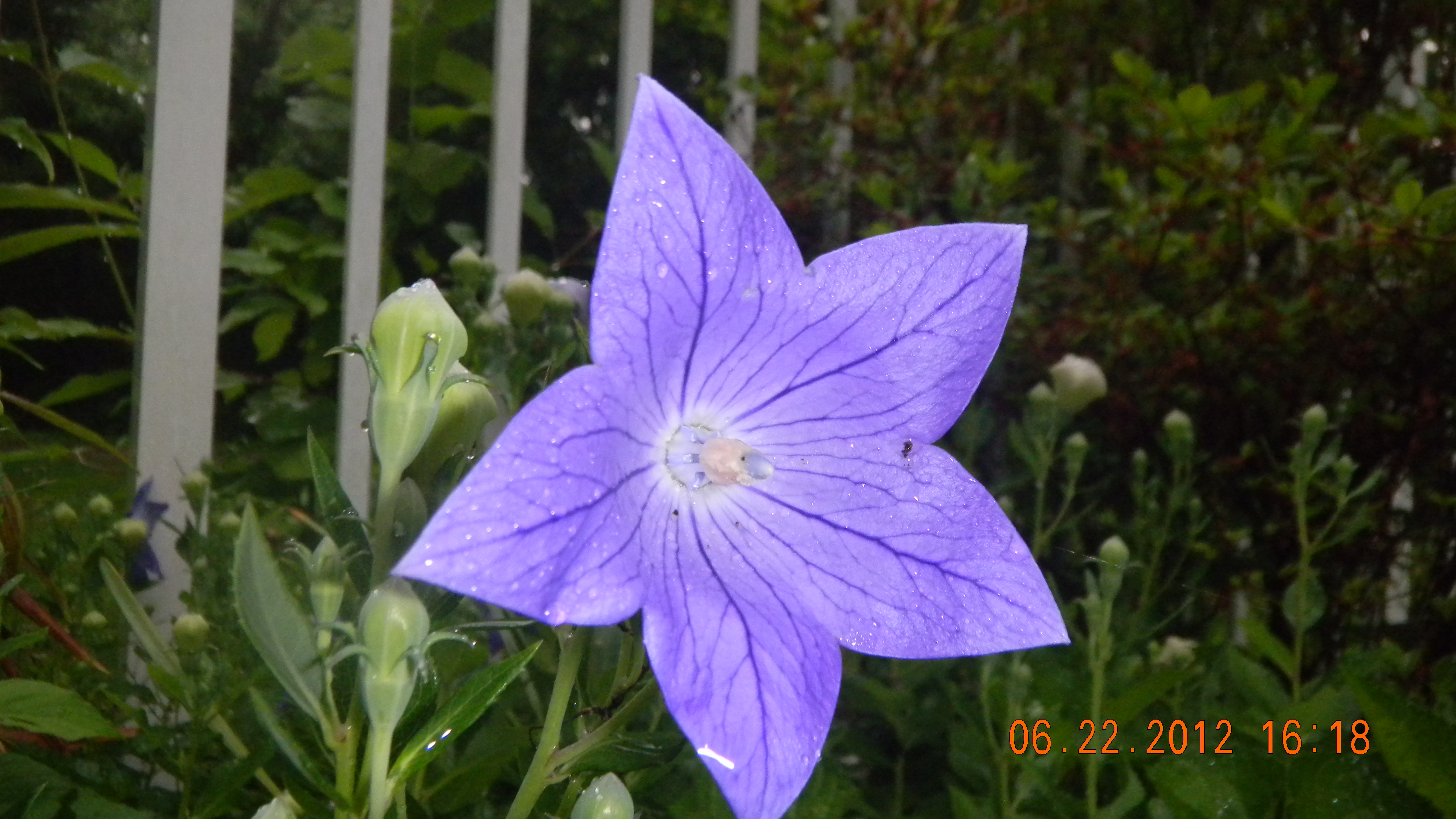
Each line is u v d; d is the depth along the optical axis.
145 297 0.37
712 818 0.25
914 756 0.43
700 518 0.17
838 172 0.59
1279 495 0.46
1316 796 0.26
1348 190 0.45
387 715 0.14
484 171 0.73
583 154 0.86
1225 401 0.48
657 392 0.16
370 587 0.16
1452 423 0.44
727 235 0.15
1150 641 0.40
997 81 0.60
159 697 0.28
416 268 0.69
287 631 0.15
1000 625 0.16
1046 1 0.60
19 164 0.38
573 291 0.33
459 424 0.17
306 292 0.57
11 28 0.38
